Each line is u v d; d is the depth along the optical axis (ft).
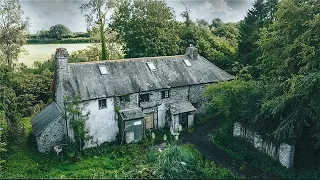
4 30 143.13
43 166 77.30
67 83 88.07
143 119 95.14
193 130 101.14
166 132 100.63
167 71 105.70
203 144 91.56
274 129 79.61
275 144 78.43
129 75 98.22
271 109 74.18
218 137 93.45
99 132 91.56
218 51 149.18
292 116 72.79
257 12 140.05
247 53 133.18
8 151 85.51
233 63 134.82
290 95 68.39
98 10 144.36
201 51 146.51
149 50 136.15
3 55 151.43
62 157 82.94
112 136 94.32
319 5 74.18
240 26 141.18
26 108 121.90
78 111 84.17
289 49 73.67
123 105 94.32
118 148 87.71
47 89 132.98
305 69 68.85
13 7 143.23
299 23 75.66
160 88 98.99
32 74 135.23
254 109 81.66
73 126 85.56
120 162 79.71
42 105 123.44
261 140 82.79
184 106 103.24
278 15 79.41
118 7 145.48
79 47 226.99
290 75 77.87
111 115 92.63
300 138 78.64
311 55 68.18
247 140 88.07
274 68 83.35
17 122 99.19
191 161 72.79
